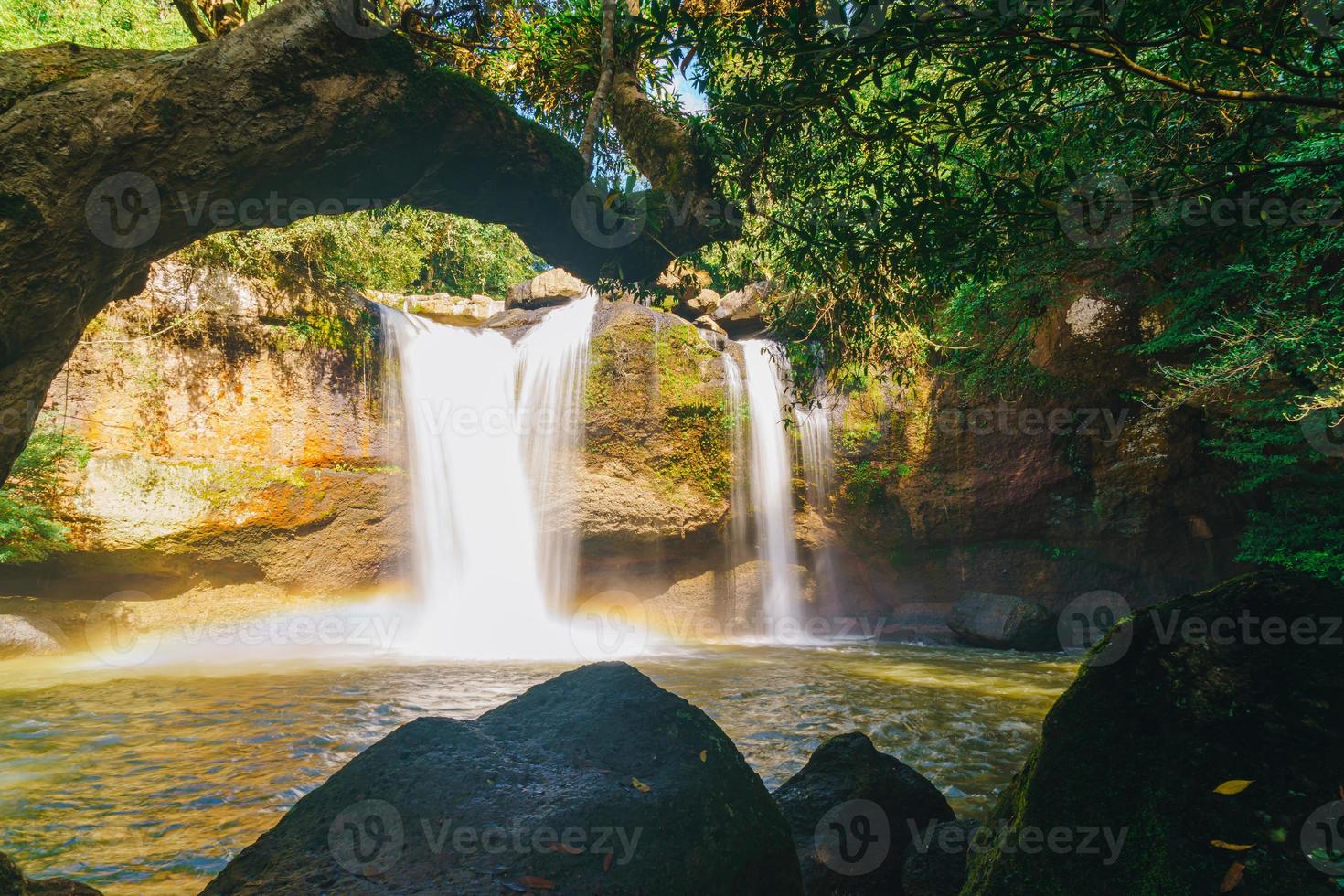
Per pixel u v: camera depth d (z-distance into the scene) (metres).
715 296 19.17
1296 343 8.50
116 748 7.31
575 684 3.34
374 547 15.65
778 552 17.45
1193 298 10.13
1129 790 2.60
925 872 3.77
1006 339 14.51
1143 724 2.69
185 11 9.00
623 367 16.88
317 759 6.98
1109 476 15.76
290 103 3.54
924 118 3.48
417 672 11.91
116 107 3.22
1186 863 2.39
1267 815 2.40
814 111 3.50
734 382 17.33
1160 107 4.32
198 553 13.91
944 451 16.66
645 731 2.99
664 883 2.45
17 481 12.15
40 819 5.45
